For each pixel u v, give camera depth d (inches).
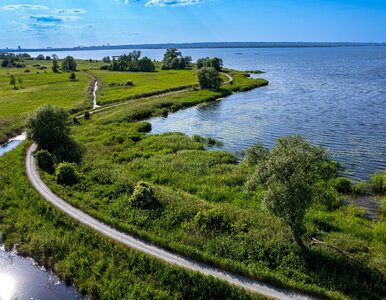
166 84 5600.4
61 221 1450.5
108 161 2231.8
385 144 2454.5
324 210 1590.8
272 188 1215.6
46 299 1098.1
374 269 1127.6
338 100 4015.8
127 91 4965.6
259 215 1478.8
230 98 4527.6
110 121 3321.9
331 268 1142.3
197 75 5098.4
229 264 1143.0
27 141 2613.2
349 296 1027.9
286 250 1230.9
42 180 1859.0
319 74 7012.8
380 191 1788.9
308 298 1016.2
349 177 1946.4
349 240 1290.6
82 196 1662.2
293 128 2950.3
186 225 1405.0
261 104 4025.6
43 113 2425.0
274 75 7096.5
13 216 1545.3
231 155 2277.3
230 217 1450.5
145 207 1549.0
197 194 1747.0
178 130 3117.6
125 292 1089.4
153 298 1056.8
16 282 1175.0
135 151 2426.2
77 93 4891.7
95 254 1256.8
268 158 1331.2
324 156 1305.4
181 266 1151.0
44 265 1261.1
